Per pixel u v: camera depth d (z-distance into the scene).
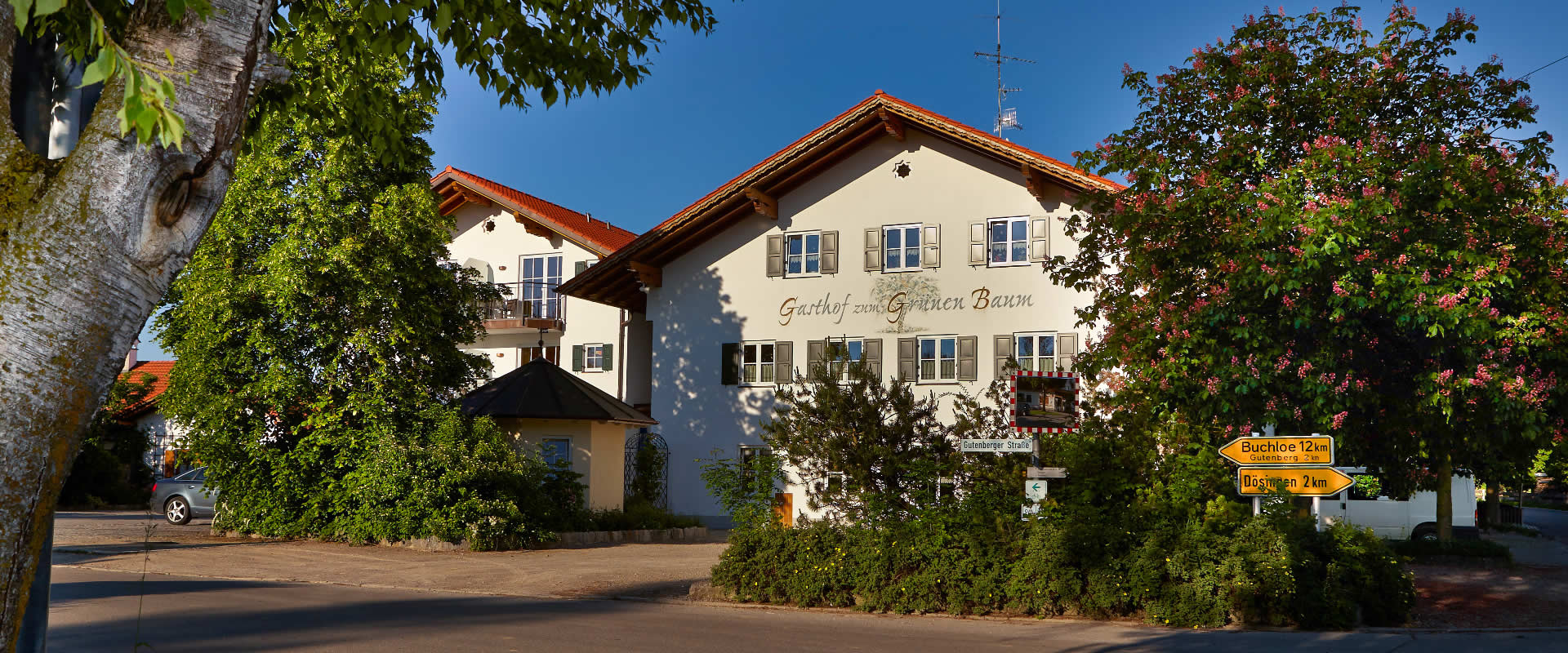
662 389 30.86
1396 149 12.02
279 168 21.44
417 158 22.80
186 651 9.25
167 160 3.19
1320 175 11.59
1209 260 12.57
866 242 29.17
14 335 2.94
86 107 4.18
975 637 10.72
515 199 36.44
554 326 34.16
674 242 30.58
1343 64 12.65
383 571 16.83
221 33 3.34
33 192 3.10
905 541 12.89
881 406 17.48
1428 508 24.48
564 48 9.17
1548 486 66.88
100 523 25.86
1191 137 13.34
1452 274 11.17
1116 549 12.12
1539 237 11.52
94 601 12.41
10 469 2.92
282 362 21.52
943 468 14.89
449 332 23.92
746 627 11.36
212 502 26.17
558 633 10.66
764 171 29.14
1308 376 11.82
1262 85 12.79
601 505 25.78
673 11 9.45
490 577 16.25
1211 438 14.30
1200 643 10.41
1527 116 12.12
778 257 30.00
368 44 8.77
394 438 21.05
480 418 22.05
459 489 20.89
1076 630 11.28
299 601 12.98
